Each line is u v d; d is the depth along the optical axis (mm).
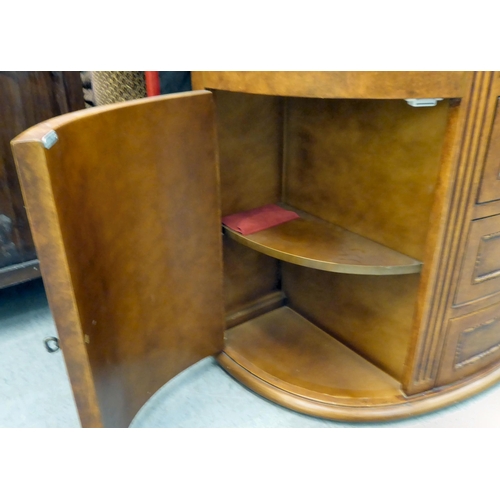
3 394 906
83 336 530
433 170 693
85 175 532
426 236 729
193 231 776
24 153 419
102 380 605
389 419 810
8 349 1042
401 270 741
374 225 829
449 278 732
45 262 471
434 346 792
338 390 855
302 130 920
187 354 869
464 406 862
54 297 492
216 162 770
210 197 783
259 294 1117
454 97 591
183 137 699
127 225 640
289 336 1027
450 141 622
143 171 647
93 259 563
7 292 1282
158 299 748
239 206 954
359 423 819
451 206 665
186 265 788
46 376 957
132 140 616
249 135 907
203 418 841
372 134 779
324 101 850
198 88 771
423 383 828
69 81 1001
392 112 733
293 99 916
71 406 874
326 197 914
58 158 464
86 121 527
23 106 959
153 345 767
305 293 1074
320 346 992
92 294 564
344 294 958
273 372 907
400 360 861
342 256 780
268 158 963
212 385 932
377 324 896
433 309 749
